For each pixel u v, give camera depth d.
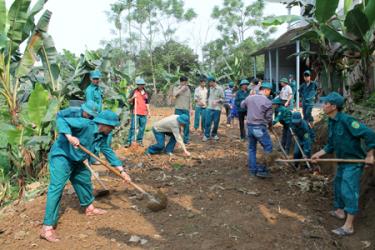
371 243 4.29
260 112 6.32
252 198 5.62
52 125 6.93
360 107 7.09
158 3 36.53
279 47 18.98
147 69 37.75
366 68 7.24
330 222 4.90
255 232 4.58
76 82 8.62
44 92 6.57
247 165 7.38
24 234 4.65
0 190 6.30
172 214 5.12
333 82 8.46
